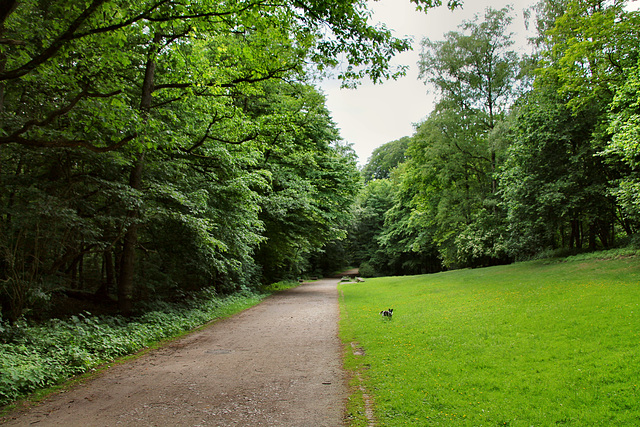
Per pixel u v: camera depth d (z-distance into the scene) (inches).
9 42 215.3
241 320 503.5
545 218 785.6
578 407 172.6
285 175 821.2
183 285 696.4
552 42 795.4
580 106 700.7
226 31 322.0
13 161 363.3
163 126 377.7
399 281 1104.2
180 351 326.3
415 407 184.2
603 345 257.3
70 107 264.4
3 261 313.0
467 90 1095.0
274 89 795.4
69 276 487.5
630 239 747.4
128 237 438.3
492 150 1007.6
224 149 518.9
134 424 174.2
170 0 253.8
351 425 169.3
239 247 616.1
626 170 690.2
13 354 242.1
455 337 326.6
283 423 173.5
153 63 429.7
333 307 632.4
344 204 981.2
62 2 254.8
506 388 200.8
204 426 171.2
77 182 366.3
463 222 1195.3
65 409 193.5
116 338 324.2
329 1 266.4
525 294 514.6
